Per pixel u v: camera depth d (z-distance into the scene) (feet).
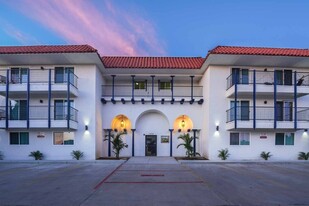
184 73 74.23
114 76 75.15
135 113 74.02
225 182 36.22
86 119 66.49
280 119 67.87
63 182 35.81
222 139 65.98
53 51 59.93
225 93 66.90
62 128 63.26
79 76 67.36
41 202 25.49
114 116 73.87
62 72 67.72
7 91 62.44
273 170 48.73
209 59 63.31
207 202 25.63
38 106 67.21
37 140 66.64
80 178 39.01
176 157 71.20
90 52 59.93
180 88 78.28
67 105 63.16
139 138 76.38
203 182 36.17
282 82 68.33
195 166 54.24
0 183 35.32
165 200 26.27
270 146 66.74
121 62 74.02
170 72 73.51
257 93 64.75
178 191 30.42
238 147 66.18
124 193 29.25
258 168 51.55
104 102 73.56
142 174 42.93
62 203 25.13
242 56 61.05
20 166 54.54
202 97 73.36
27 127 62.13
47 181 36.60
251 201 26.03
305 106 68.74
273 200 26.45
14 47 65.41
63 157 65.98
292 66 68.39
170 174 43.11
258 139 66.80
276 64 67.10
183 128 75.72
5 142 66.64
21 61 65.82
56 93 65.41
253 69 67.97
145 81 78.38
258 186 33.55
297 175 42.78
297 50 66.28
